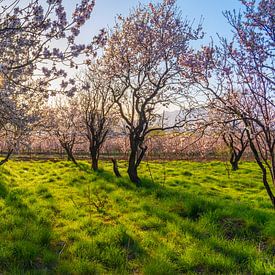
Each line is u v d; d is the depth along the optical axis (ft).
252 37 34.81
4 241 29.73
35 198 47.47
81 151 178.19
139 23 61.57
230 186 70.03
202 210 39.19
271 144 39.78
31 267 25.94
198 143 46.62
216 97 37.29
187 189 60.13
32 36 26.23
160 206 42.91
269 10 33.68
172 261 27.30
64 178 66.80
